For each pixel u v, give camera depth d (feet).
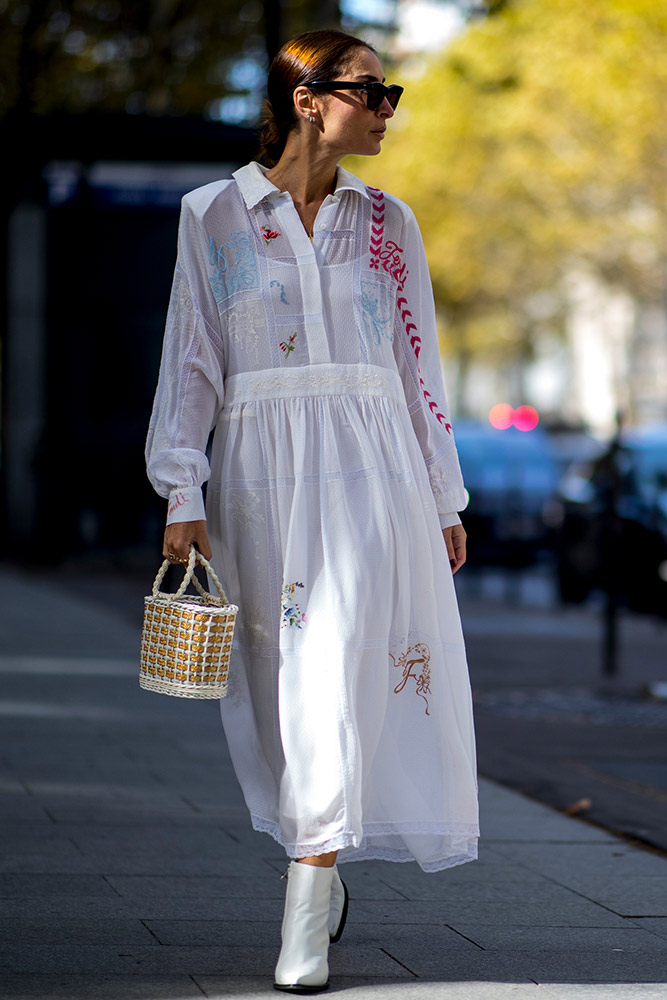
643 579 84.28
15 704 41.73
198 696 16.48
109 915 20.08
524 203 155.43
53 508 105.70
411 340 18.25
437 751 17.47
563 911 21.16
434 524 17.89
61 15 106.63
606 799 30.78
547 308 196.24
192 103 109.40
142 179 95.91
